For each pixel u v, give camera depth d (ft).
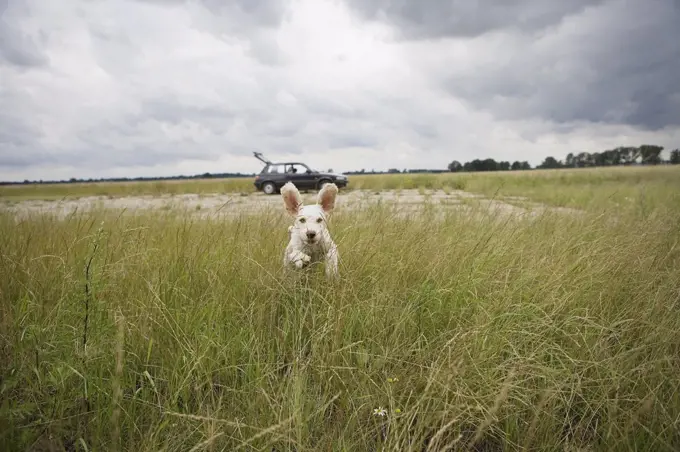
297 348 9.29
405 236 15.17
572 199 46.88
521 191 67.51
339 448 6.54
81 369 7.59
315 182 83.25
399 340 9.50
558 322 9.79
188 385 7.82
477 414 7.35
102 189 111.96
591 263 12.20
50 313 9.03
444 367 7.64
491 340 8.95
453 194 66.80
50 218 21.25
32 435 6.46
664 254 13.70
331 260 13.17
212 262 13.00
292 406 6.98
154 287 10.30
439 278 11.85
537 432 7.11
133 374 8.37
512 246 14.46
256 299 10.93
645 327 9.55
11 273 11.34
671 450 6.15
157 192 103.40
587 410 7.88
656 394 7.29
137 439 6.94
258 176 85.15
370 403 7.47
